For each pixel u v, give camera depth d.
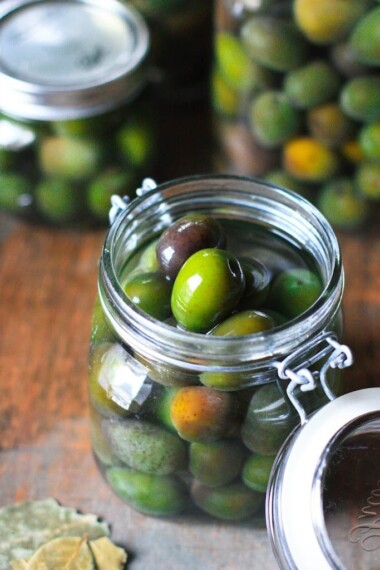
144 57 0.61
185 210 0.48
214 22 0.64
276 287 0.45
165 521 0.50
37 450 0.53
